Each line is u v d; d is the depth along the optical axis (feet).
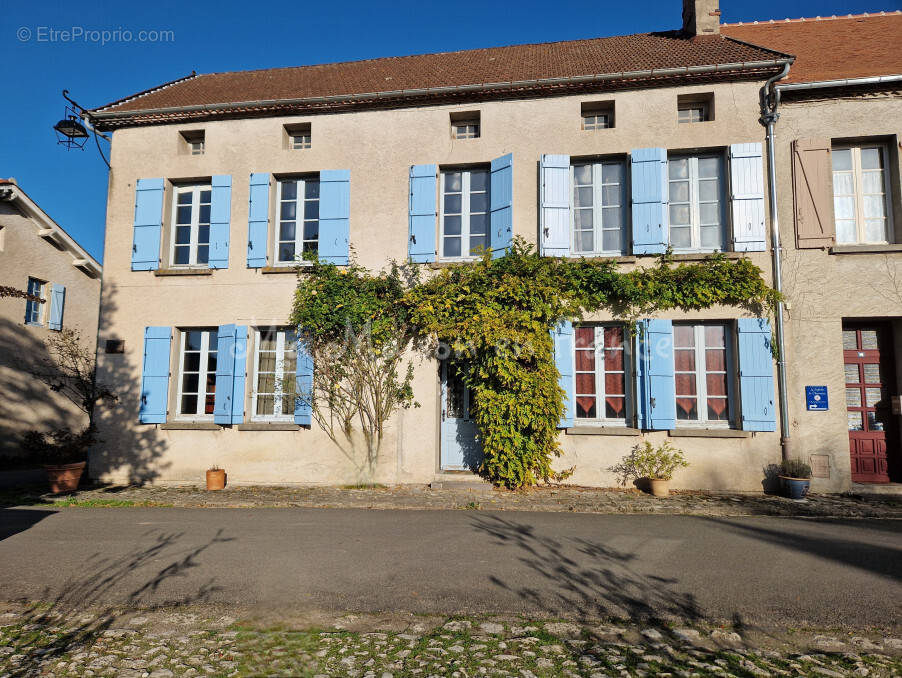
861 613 13.19
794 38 36.65
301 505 26.43
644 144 30.71
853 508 24.34
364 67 42.01
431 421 30.94
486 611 13.50
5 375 45.42
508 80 32.99
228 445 32.19
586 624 12.75
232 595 14.60
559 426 29.58
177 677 10.39
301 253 33.81
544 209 30.78
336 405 31.50
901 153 28.60
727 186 30.01
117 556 18.01
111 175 35.12
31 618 13.26
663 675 10.33
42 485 33.40
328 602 14.08
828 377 28.07
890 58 31.48
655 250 29.71
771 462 28.04
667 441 28.94
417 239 32.04
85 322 54.85
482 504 25.90
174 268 34.58
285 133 34.68
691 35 37.29
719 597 14.23
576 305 29.63
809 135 29.45
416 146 32.96
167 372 32.83
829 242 28.48
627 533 20.56
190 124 34.99
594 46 39.01
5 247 45.75
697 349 29.86
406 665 10.77
